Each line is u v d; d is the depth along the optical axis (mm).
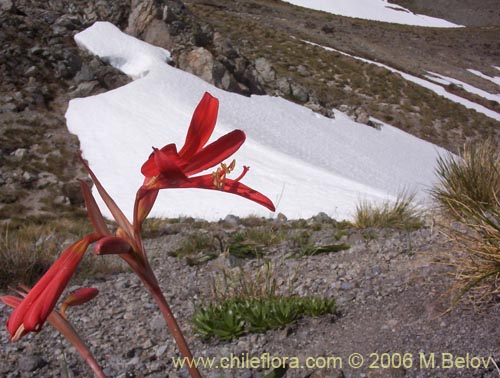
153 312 5074
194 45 39938
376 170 34312
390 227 7578
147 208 1010
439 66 75250
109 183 25828
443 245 5191
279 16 87188
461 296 3967
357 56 66812
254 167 28469
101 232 1014
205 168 996
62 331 1146
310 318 4332
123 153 28453
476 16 120688
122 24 41156
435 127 47750
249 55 54750
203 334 4324
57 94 33375
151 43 40031
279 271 5727
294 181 27078
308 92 42312
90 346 4355
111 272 6562
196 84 36094
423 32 97500
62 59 35219
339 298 4645
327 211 23328
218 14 69500
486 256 3996
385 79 55000
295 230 8969
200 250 7512
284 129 35906
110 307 5246
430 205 7223
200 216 21781
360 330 3959
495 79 75625
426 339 3598
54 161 27172
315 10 102375
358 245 6254
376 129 41969
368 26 94000
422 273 4633
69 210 23234
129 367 3977
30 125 29922
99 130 30250
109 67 35938
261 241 7672
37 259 6414
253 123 34719
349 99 49688
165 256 7367
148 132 30172
